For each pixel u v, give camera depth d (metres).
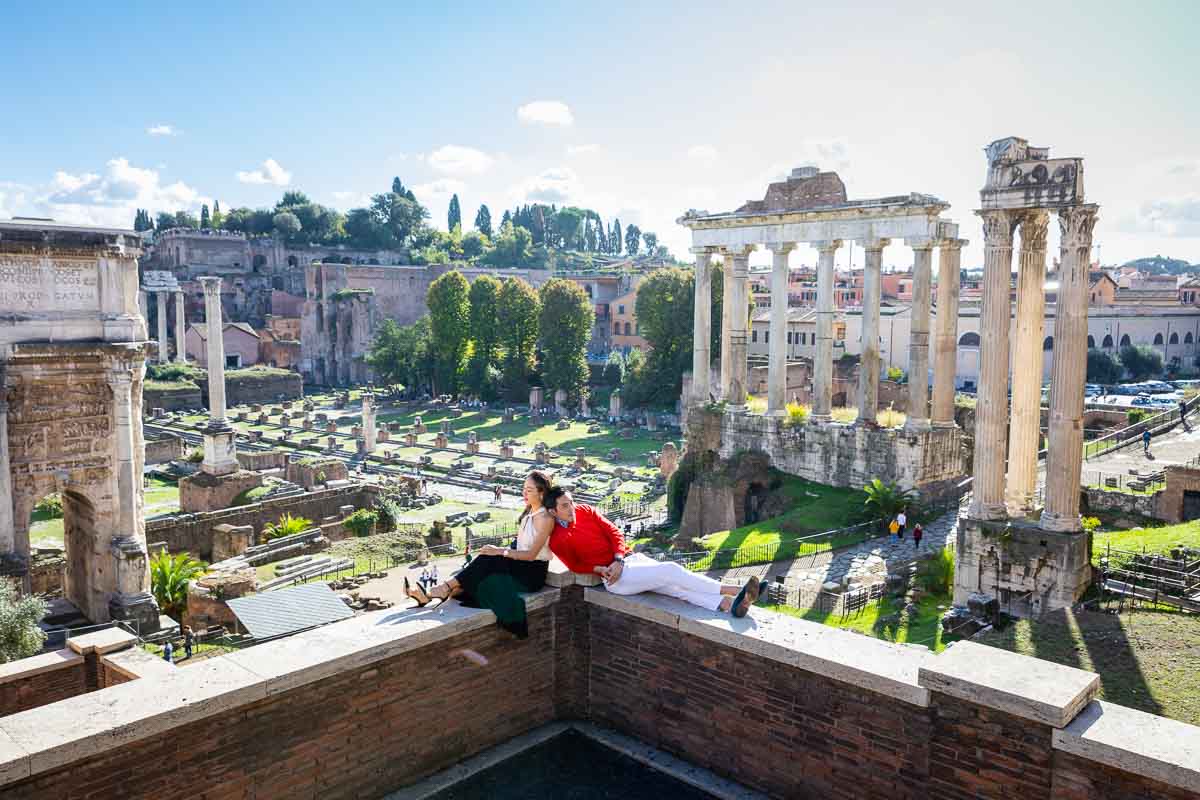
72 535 38.16
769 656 8.59
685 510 53.09
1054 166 27.00
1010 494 30.73
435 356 133.00
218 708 7.45
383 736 8.71
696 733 9.32
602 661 10.17
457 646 9.25
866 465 48.03
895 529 42.12
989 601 27.84
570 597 10.23
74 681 16.59
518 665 9.84
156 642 34.00
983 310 29.33
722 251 56.06
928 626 29.06
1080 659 19.50
